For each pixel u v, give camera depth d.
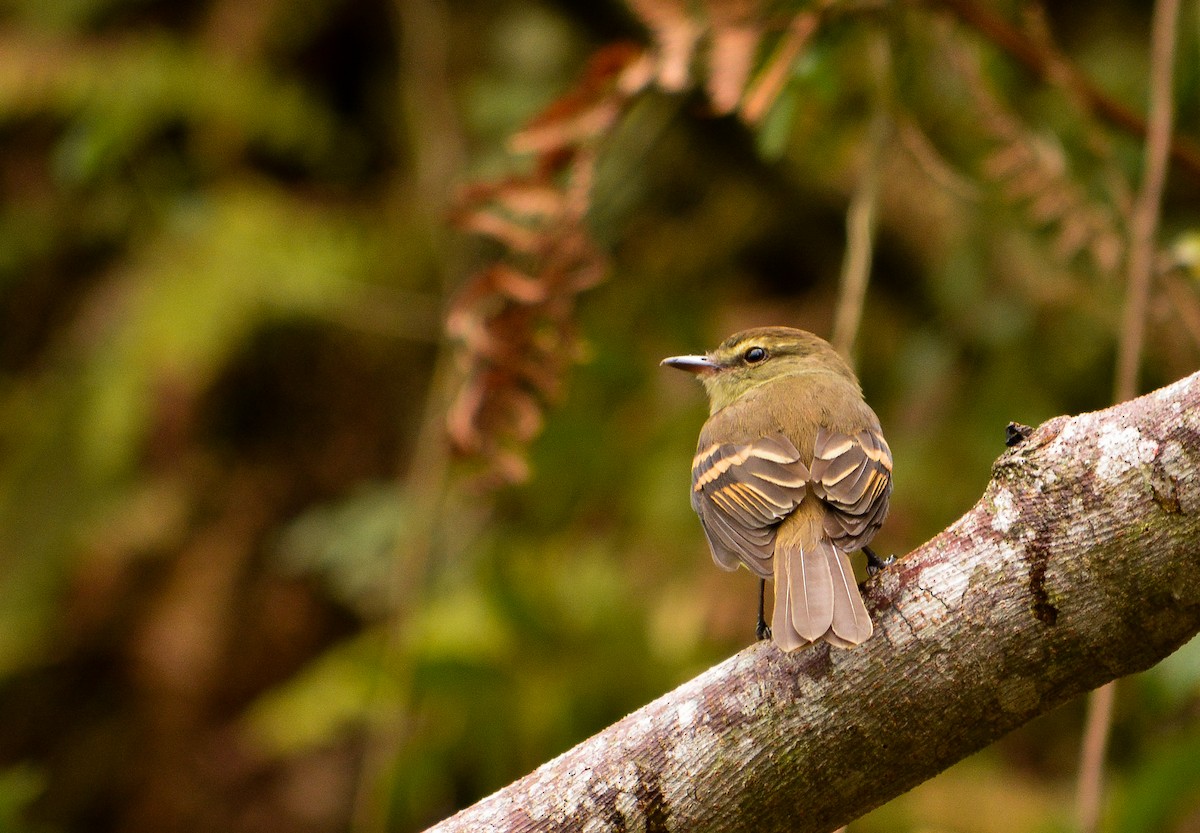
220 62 12.76
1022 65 8.90
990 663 4.52
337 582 12.23
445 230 11.68
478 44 12.72
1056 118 10.32
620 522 11.48
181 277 12.26
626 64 8.51
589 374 11.68
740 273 12.46
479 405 8.62
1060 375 11.12
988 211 10.56
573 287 8.58
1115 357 10.80
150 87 12.42
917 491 10.97
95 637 12.45
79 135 12.27
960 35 9.07
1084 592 4.41
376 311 12.35
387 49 13.20
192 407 12.73
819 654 4.64
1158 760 7.62
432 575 11.32
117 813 12.33
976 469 11.08
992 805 9.77
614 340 12.14
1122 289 10.45
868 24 8.62
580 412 11.77
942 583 4.56
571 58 12.55
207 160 12.77
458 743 10.10
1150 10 11.62
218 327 12.02
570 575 10.73
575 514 11.55
